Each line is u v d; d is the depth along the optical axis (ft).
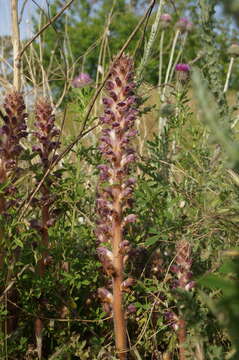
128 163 3.59
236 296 1.06
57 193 4.02
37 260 3.79
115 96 3.64
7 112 3.78
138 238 4.19
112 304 3.54
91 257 4.21
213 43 3.21
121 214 3.51
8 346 3.71
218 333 3.56
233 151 1.27
